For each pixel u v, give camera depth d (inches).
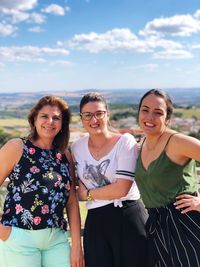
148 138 100.4
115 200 104.3
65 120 106.1
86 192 106.0
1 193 118.3
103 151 106.2
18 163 99.1
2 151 100.1
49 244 99.8
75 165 109.3
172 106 100.7
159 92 99.7
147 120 98.6
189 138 94.3
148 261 102.3
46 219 97.8
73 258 104.8
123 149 104.6
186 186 97.0
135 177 103.2
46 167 99.8
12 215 97.3
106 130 107.2
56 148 105.0
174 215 96.3
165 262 98.5
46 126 101.7
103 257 104.7
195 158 93.4
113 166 104.9
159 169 96.3
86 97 106.5
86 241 107.0
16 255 96.5
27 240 96.6
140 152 102.6
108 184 105.6
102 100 106.6
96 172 106.0
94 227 105.8
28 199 97.1
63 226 102.5
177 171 96.3
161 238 98.3
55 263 101.3
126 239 104.0
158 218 98.8
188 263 94.4
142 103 100.7
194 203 94.7
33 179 98.0
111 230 104.1
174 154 95.7
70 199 108.3
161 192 97.7
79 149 108.7
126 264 104.2
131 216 104.7
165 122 99.4
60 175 101.0
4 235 96.5
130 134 108.4
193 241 94.3
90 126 105.4
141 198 104.6
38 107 102.7
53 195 99.0
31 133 103.4
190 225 95.1
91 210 106.7
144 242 104.5
